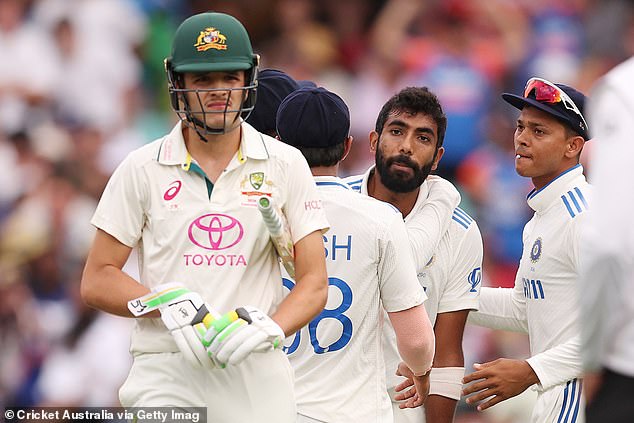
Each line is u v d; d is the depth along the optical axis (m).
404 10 41.88
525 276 18.38
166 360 13.82
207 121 13.41
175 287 13.17
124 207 13.70
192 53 13.38
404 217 17.91
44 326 32.62
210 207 13.63
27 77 37.75
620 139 12.27
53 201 35.38
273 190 13.79
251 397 13.84
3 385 31.64
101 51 38.72
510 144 40.03
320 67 41.28
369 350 15.91
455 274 18.30
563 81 41.91
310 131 15.98
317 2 42.00
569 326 17.59
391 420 16.02
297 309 13.53
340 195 15.90
